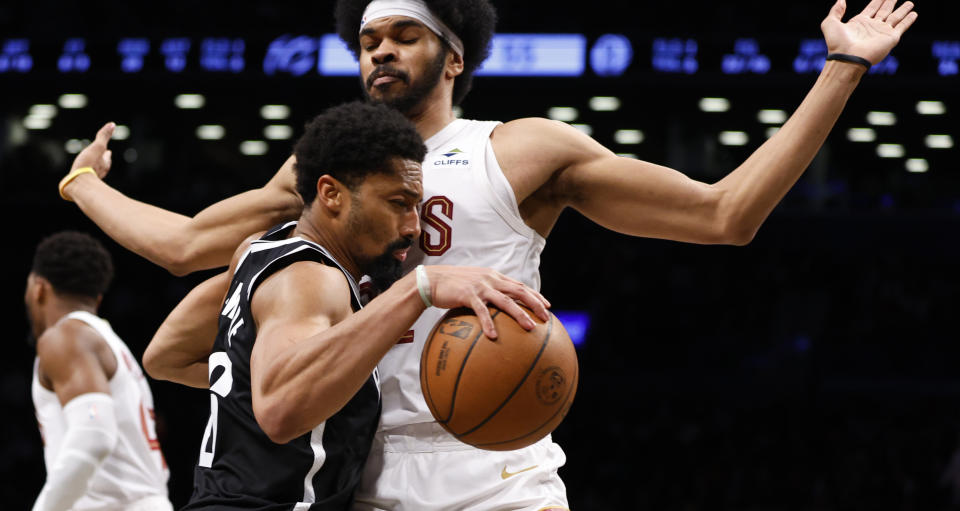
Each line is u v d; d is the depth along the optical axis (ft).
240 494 6.88
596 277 51.42
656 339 49.24
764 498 39.52
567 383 6.63
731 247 51.67
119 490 12.07
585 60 45.21
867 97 46.52
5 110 50.60
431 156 8.11
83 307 12.78
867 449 41.16
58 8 47.26
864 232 50.52
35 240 50.24
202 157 54.03
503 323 6.50
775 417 43.98
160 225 9.04
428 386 6.71
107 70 46.24
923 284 50.11
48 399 12.26
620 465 41.98
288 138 53.57
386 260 7.18
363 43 8.30
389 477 7.75
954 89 44.68
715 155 50.98
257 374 6.33
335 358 6.14
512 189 7.89
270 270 6.86
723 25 47.73
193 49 45.98
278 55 45.65
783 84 44.50
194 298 8.94
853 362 46.01
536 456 7.89
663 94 46.06
